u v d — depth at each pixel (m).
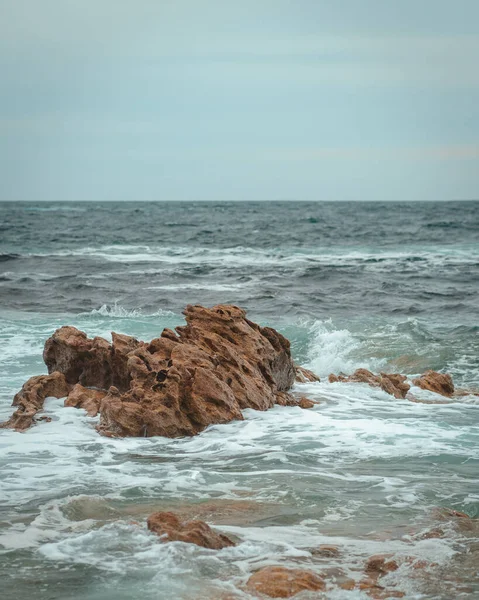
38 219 135.88
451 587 9.70
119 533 11.31
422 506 12.82
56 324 33.03
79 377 21.36
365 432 17.86
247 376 20.45
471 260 61.09
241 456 15.96
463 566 10.31
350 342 29.56
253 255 65.81
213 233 94.25
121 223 121.94
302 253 68.25
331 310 37.72
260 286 45.66
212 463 15.42
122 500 13.06
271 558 10.58
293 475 14.55
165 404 18.08
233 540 11.23
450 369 26.00
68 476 14.48
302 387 23.17
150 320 34.41
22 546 11.01
